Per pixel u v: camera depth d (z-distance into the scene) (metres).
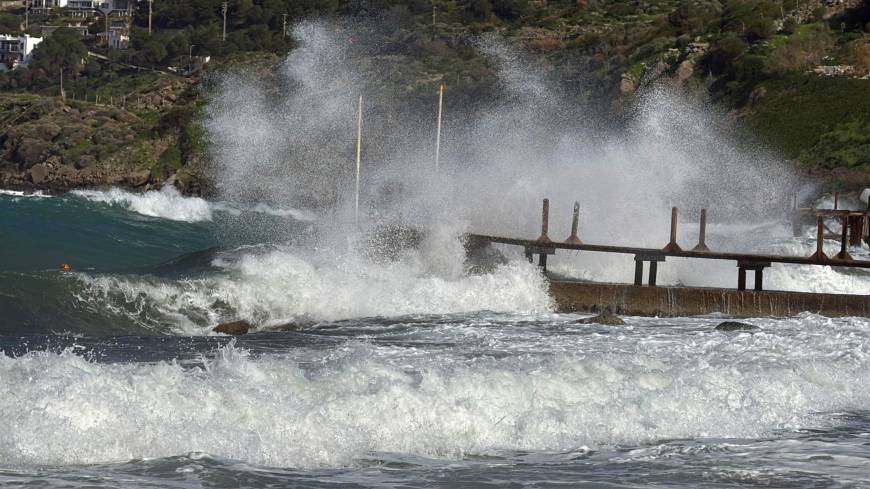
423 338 60.06
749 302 75.31
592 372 43.94
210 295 68.88
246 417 34.62
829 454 36.59
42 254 96.12
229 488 29.92
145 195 170.25
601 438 37.59
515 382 40.34
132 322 63.84
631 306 76.12
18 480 29.47
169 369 36.94
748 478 33.22
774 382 45.91
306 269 75.50
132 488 29.34
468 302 76.81
